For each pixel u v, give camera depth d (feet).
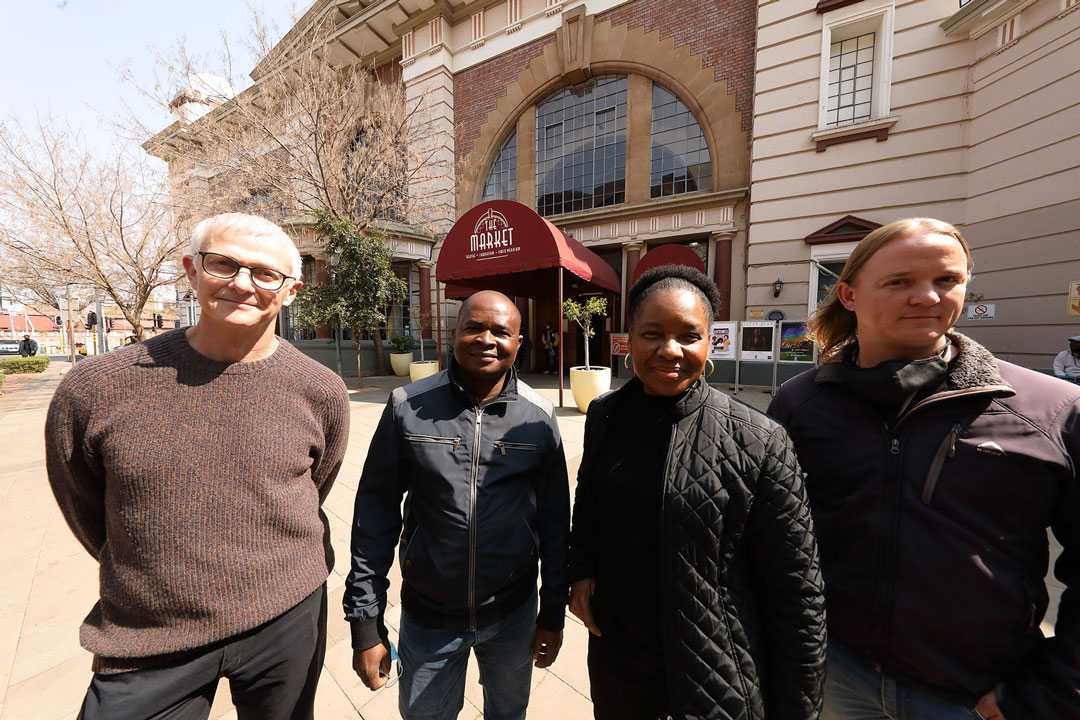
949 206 23.95
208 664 3.86
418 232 43.83
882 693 3.79
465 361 4.74
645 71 34.81
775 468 3.55
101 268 33.81
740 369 30.07
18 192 31.04
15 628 7.46
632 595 4.00
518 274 32.81
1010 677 3.40
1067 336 19.57
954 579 3.46
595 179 38.78
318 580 4.47
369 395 31.37
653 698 3.98
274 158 36.32
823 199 27.20
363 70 47.55
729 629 3.58
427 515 4.62
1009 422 3.47
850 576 3.93
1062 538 3.41
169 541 3.66
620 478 4.11
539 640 5.04
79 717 3.65
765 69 28.53
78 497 3.92
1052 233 19.99
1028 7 20.44
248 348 4.11
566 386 33.65
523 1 39.58
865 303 4.11
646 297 3.86
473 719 5.99
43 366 58.39
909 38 24.48
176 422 3.74
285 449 4.14
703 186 34.17
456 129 44.50
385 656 4.69
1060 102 19.63
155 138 35.27
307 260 42.98
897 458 3.80
